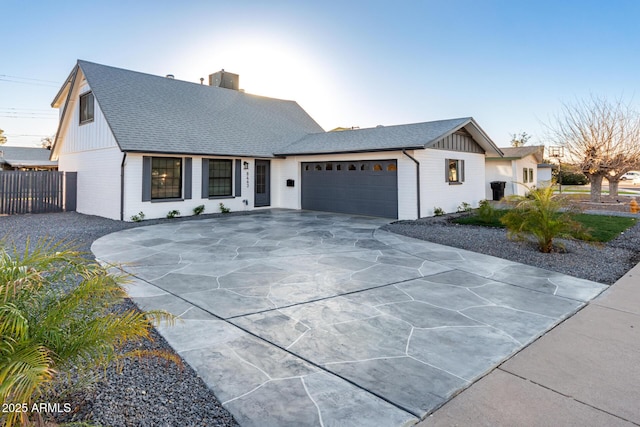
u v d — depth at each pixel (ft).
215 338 10.93
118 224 35.70
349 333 11.34
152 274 18.22
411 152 38.40
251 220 39.58
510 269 19.34
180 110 48.32
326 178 47.67
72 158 48.16
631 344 10.55
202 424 6.93
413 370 9.09
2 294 5.79
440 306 13.79
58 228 32.78
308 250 24.20
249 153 47.60
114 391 7.89
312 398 7.87
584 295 15.11
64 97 49.85
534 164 75.15
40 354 5.43
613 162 55.31
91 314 7.10
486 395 7.99
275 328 11.71
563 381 8.56
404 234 30.27
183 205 42.32
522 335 11.18
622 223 35.50
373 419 7.15
